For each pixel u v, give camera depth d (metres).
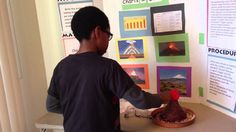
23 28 1.95
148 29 1.69
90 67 1.23
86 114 1.23
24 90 1.99
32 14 1.99
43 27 2.02
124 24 1.75
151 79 1.76
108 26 1.32
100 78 1.21
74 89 1.25
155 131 1.37
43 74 2.10
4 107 1.75
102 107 1.23
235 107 1.42
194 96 1.66
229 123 1.39
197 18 1.54
